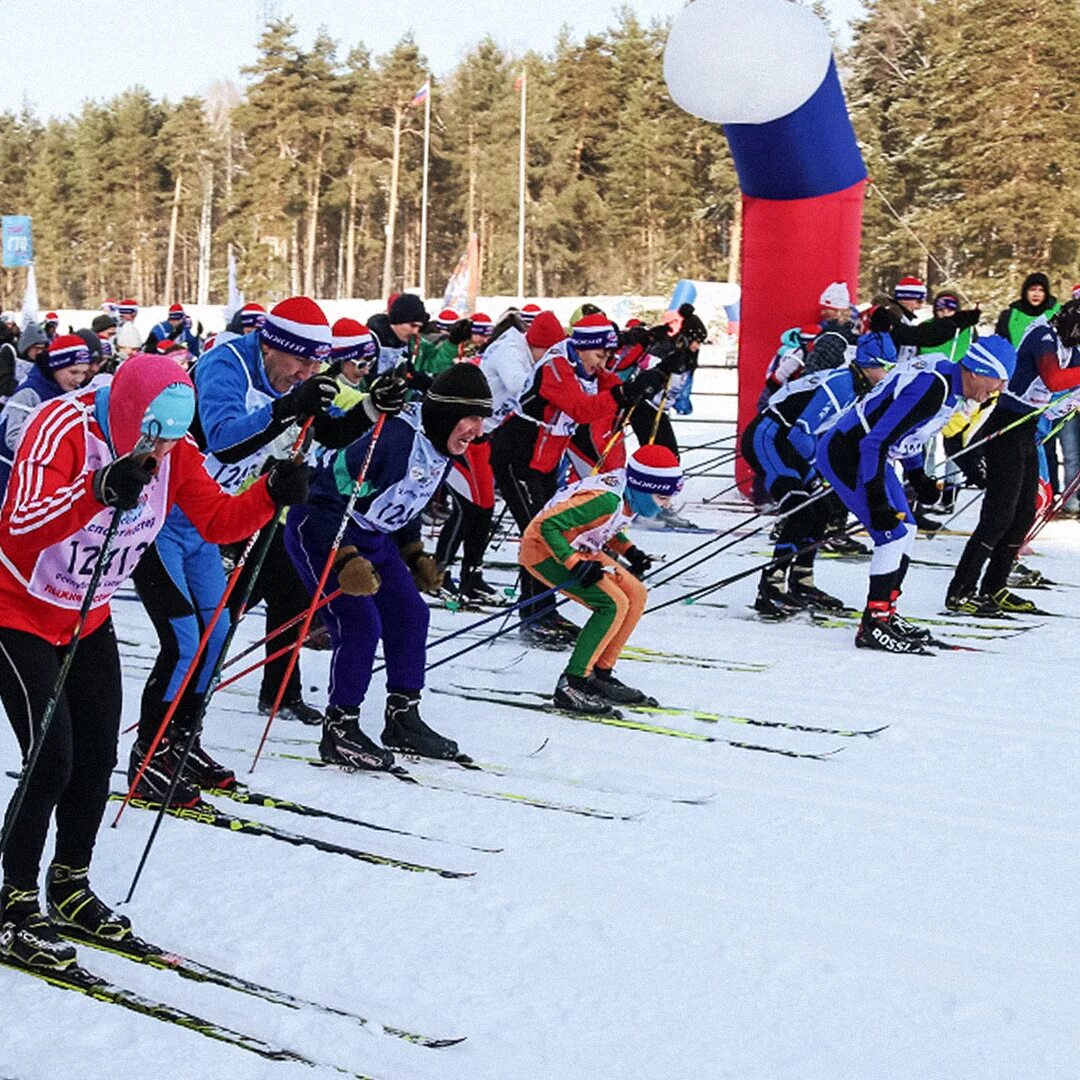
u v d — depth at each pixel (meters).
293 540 4.37
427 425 4.28
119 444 2.73
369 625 4.36
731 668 5.66
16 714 2.88
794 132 9.11
